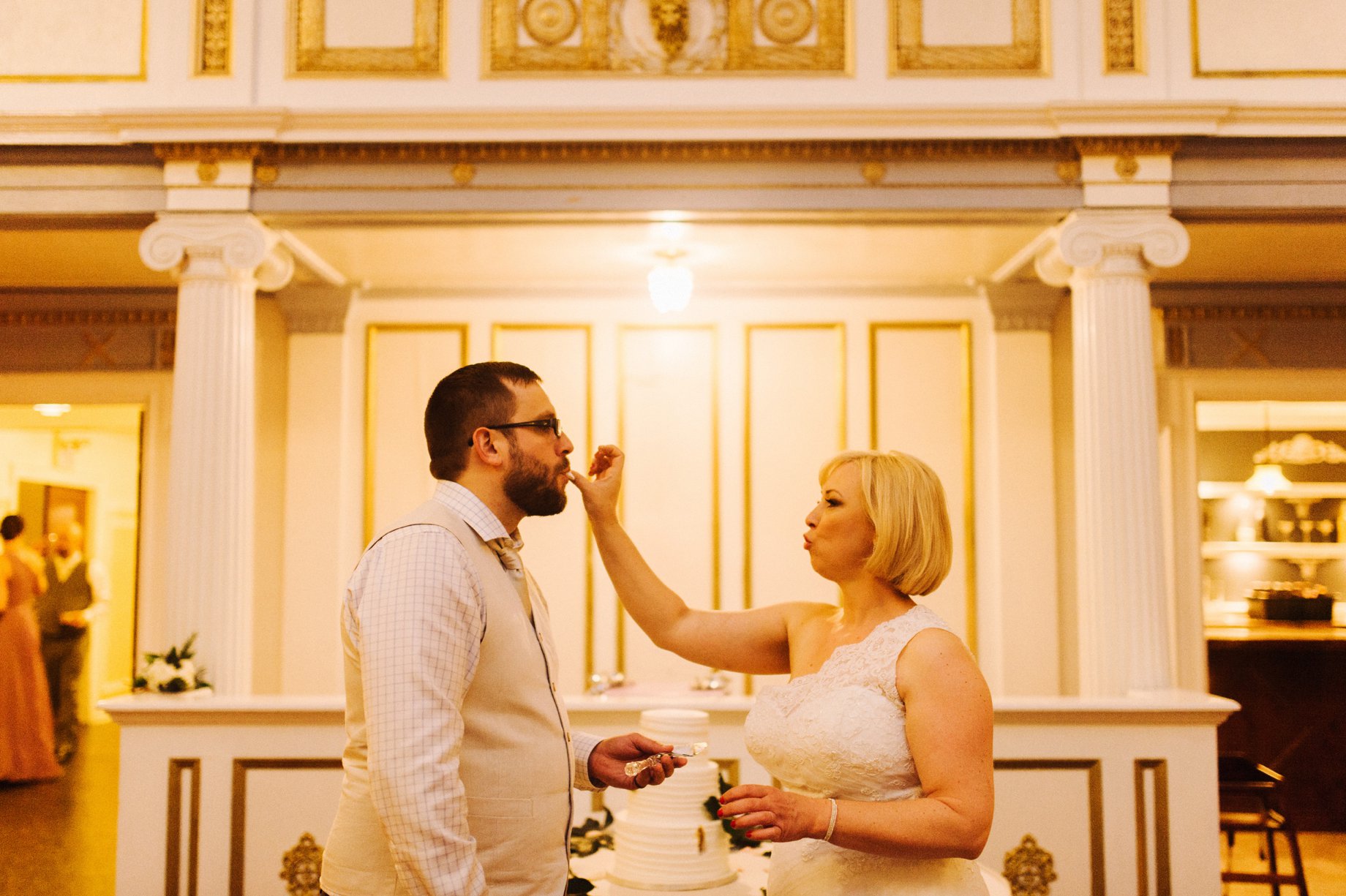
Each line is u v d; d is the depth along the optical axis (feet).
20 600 23.66
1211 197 15.26
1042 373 20.79
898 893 5.73
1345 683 21.27
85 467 35.53
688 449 21.20
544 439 6.59
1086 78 15.71
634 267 19.81
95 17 15.97
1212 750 13.65
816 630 6.68
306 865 13.42
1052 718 13.66
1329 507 29.32
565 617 20.81
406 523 6.07
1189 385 21.06
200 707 13.47
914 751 5.68
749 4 15.83
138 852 13.46
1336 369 21.06
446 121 15.06
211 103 15.74
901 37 15.80
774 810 5.21
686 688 16.99
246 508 15.26
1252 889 17.13
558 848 6.29
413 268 19.77
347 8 15.88
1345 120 15.02
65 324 21.59
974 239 17.58
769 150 15.34
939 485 6.28
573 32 15.84
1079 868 13.55
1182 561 20.74
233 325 15.24
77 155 15.51
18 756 23.29
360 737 6.08
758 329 21.36
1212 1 15.80
